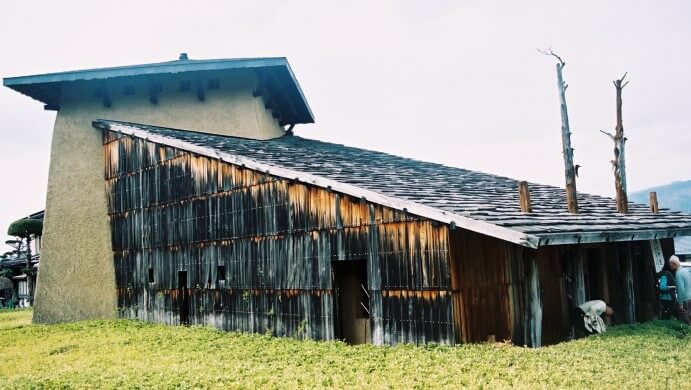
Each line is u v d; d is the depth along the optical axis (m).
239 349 11.66
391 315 10.54
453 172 18.25
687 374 7.30
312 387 7.59
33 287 36.03
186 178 16.09
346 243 11.45
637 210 15.59
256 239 13.72
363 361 9.24
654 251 14.53
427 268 9.88
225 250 14.66
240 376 8.57
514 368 7.89
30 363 11.36
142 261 17.86
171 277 16.64
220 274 14.89
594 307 11.27
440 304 9.68
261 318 13.55
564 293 11.48
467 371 7.95
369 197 10.63
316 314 12.09
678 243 37.16
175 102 20.00
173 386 8.05
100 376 9.15
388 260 10.58
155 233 17.27
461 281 9.62
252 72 20.47
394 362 8.77
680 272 12.99
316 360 9.76
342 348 10.70
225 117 20.28
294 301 12.65
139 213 17.97
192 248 15.82
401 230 10.36
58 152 19.48
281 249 13.01
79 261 19.02
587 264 12.67
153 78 19.56
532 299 10.20
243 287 14.09
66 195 19.31
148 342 13.37
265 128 21.58
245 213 14.05
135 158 18.16
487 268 10.09
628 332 10.83
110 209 19.28
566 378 7.12
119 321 17.81
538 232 8.77
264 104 21.91
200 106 20.12
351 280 13.74
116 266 19.11
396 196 10.35
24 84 18.14
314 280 12.15
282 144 19.14
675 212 16.56
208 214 15.28
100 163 19.52
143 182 17.77
